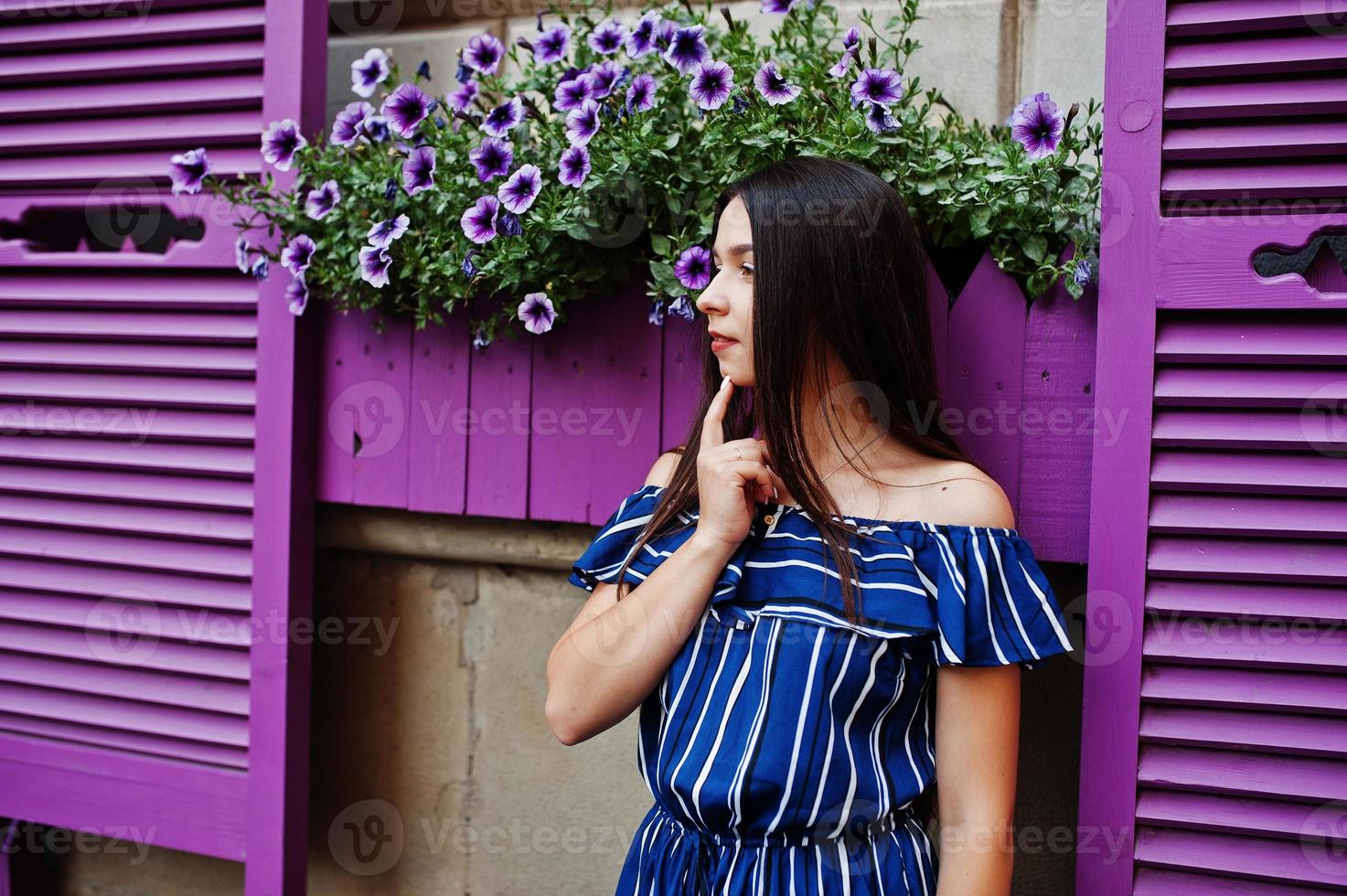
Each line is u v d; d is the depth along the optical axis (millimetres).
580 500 1489
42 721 1710
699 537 1053
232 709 1591
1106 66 1146
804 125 1285
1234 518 1120
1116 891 1156
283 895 1560
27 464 1705
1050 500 1260
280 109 1542
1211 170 1123
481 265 1367
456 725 1693
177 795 1619
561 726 1092
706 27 1409
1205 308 1117
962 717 1004
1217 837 1141
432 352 1556
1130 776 1147
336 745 1758
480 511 1541
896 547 1027
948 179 1251
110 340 1668
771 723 995
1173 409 1144
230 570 1592
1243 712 1128
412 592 1710
